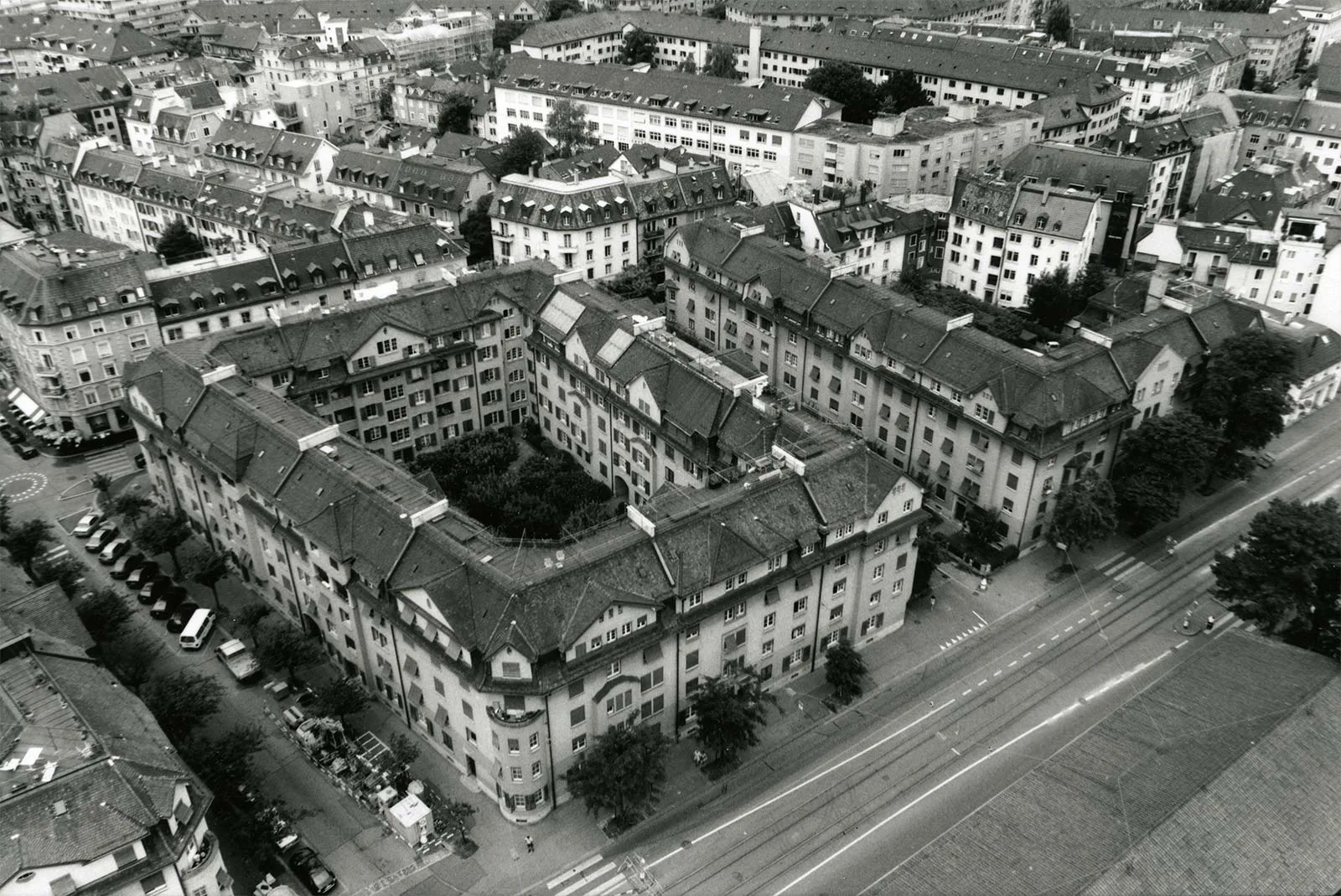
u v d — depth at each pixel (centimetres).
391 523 10331
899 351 14212
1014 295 19538
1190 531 14038
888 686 11456
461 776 10344
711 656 10494
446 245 18488
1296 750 8738
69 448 15900
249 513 11900
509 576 9506
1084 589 12938
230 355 13625
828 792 10162
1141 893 7638
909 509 11544
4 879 7212
